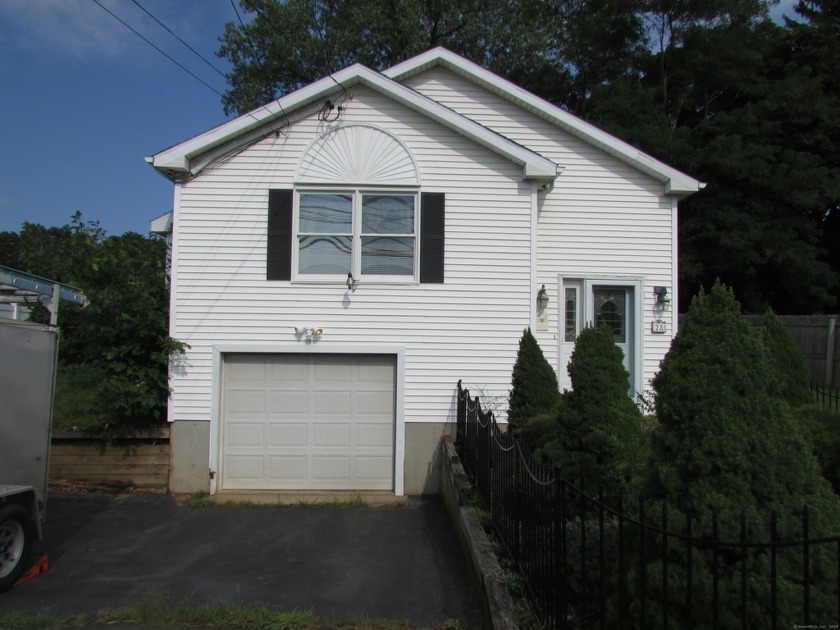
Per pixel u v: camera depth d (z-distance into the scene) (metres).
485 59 24.81
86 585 6.20
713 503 3.32
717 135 21.00
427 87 11.80
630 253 11.21
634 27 24.08
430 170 10.09
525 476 5.04
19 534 6.20
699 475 3.46
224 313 9.87
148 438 9.80
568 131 11.41
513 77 24.98
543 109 11.38
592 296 11.23
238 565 6.80
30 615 5.42
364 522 8.51
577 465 6.00
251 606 5.65
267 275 9.90
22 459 6.68
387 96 10.09
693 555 3.27
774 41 23.48
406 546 7.46
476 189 10.11
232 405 9.98
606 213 11.25
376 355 10.06
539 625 4.35
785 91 21.30
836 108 21.27
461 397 9.42
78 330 10.73
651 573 3.41
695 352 3.67
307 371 10.05
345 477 10.02
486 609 5.03
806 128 21.80
